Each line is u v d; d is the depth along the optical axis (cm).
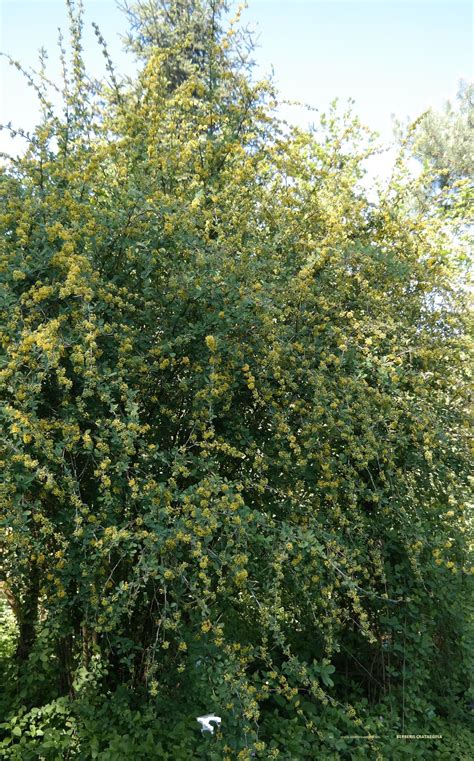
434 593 380
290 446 333
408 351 391
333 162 489
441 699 396
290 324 384
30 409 287
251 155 409
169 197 348
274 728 332
